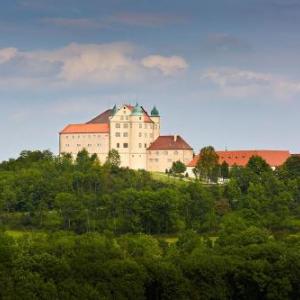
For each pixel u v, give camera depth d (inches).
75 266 7618.1
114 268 7603.4
